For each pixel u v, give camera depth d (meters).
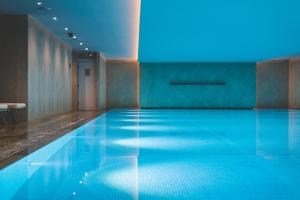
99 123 10.80
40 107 12.43
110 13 10.79
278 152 5.33
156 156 4.93
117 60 23.95
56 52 14.66
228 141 6.64
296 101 22.97
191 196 2.95
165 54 19.00
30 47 11.20
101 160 4.61
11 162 4.47
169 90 23.25
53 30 13.45
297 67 22.78
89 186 3.29
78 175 3.74
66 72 16.73
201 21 11.23
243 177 3.65
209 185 3.32
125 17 11.34
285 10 9.84
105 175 3.74
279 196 2.95
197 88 23.31
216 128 9.37
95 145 6.03
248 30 12.69
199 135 7.69
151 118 13.37
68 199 2.88
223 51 17.89
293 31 12.84
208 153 5.23
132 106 24.25
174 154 5.12
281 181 3.47
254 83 23.30
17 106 9.83
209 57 20.41
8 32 10.95
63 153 5.16
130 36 14.77
